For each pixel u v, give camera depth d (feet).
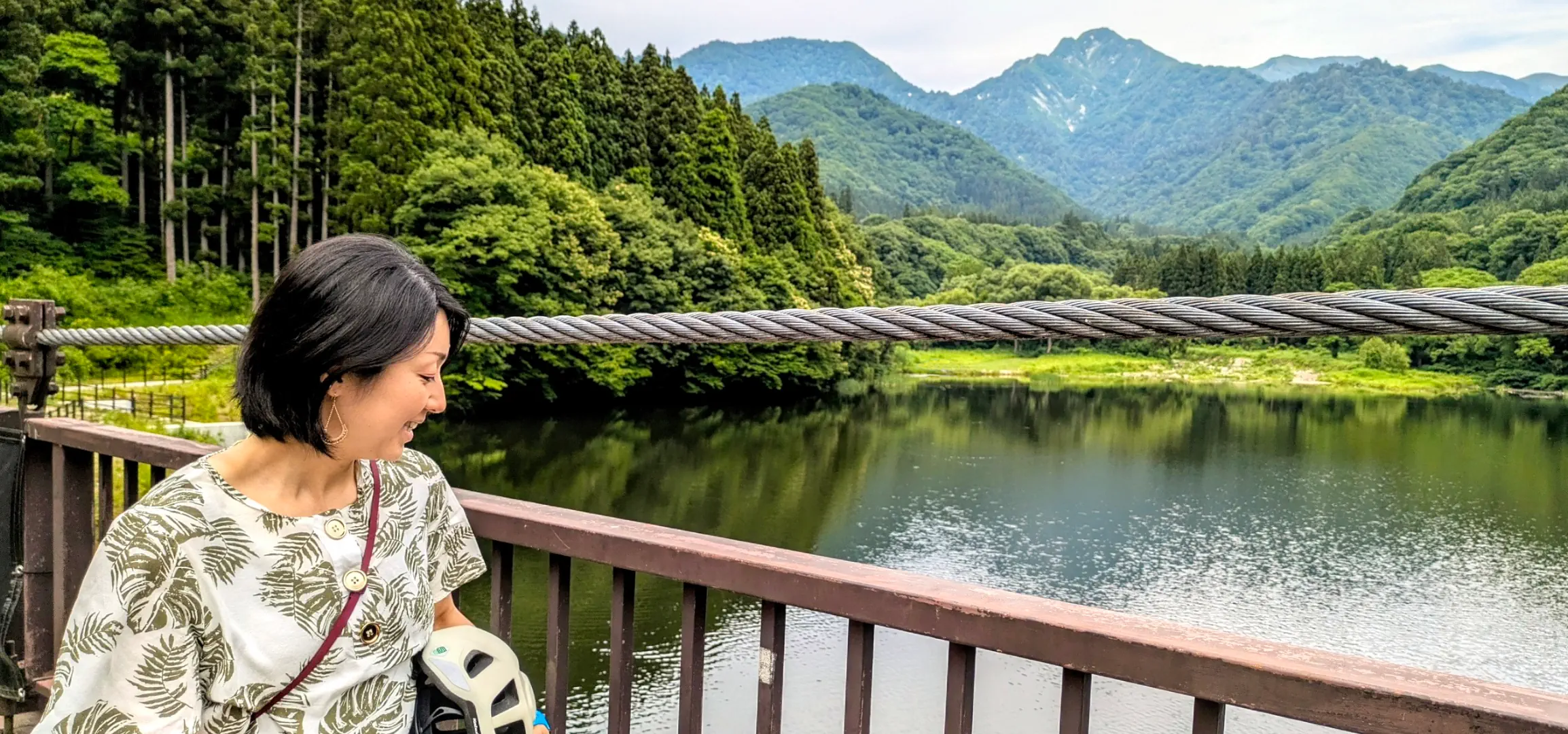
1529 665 58.34
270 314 3.45
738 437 117.60
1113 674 4.02
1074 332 4.16
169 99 119.55
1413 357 276.82
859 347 189.06
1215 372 278.46
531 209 106.32
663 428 116.88
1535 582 75.61
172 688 3.40
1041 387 237.04
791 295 154.81
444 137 110.01
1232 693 3.76
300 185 130.62
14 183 106.42
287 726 3.64
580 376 121.70
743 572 4.98
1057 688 46.19
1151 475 116.67
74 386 79.30
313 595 3.65
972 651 4.43
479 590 49.49
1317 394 232.94
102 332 8.91
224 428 68.49
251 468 3.68
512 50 145.07
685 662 5.33
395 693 3.95
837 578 4.67
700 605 5.29
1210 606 67.67
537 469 85.30
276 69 126.52
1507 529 93.20
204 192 122.11
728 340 5.29
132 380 86.94
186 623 3.45
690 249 133.80
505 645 4.25
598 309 112.88
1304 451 140.36
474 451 90.17
